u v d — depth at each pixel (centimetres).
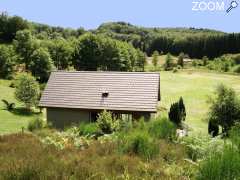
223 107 3259
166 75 10612
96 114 3325
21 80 5003
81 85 3488
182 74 11075
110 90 3362
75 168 662
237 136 688
